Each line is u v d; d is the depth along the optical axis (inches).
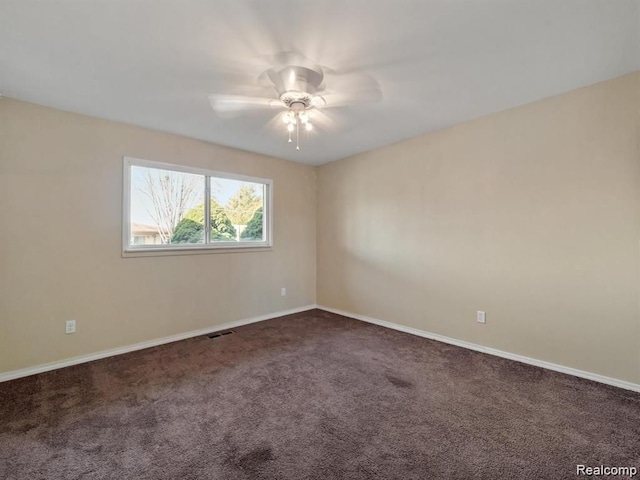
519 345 109.2
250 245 160.6
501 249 112.9
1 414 77.3
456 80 88.5
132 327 121.6
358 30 66.2
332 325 155.0
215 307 146.7
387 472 58.9
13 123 97.3
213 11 59.9
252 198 163.5
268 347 124.6
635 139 86.0
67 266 107.2
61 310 106.0
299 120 113.8
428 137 134.0
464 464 60.7
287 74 83.6
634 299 86.9
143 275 124.6
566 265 98.4
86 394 87.2
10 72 81.9
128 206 120.4
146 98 97.6
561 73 85.6
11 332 97.3
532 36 68.8
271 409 80.0
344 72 83.0
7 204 96.3
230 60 77.0
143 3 57.4
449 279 128.3
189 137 136.0
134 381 95.3
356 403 82.8
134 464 60.7
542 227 103.1
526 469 59.4
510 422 74.0
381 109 107.9
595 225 92.9
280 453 63.9
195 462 61.4
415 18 62.5
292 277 179.2
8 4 57.2
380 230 154.9
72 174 107.9
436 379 96.2
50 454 63.2
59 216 105.5
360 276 165.5
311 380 96.0
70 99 98.2
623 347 88.8
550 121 100.4
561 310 99.7
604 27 65.8
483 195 117.2
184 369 104.0
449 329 128.7
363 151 160.6
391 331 145.3
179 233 136.7
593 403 81.4
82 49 72.0
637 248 86.3
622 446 65.4
